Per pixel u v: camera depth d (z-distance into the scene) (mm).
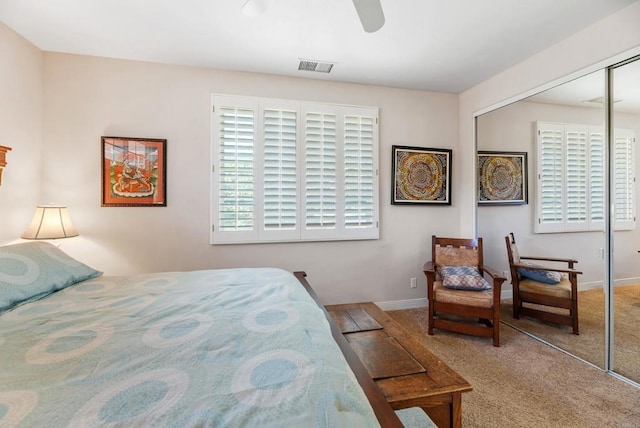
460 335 2641
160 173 2615
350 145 3055
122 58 2531
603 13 1939
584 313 2217
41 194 2389
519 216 2715
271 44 2326
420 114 3281
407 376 1317
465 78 2969
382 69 2762
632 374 1954
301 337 978
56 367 793
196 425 599
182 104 2662
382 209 3191
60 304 1278
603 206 2061
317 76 2902
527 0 1812
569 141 2262
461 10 1907
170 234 2654
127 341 938
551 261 2441
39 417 605
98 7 1880
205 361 833
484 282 2641
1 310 1188
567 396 1811
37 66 2344
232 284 1588
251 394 700
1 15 1949
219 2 1841
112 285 1576
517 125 2693
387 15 1954
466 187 3303
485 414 1660
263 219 2828
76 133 2455
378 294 3195
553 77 2344
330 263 3045
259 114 2805
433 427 1094
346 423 653
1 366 794
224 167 2738
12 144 2127
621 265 1995
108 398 668
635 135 1905
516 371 2082
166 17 1986
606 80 2004
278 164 2854
